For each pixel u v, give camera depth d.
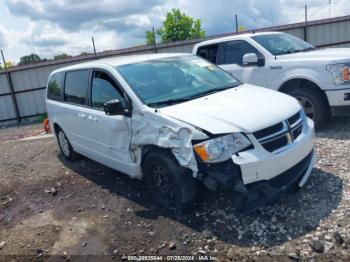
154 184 4.36
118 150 4.80
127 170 4.75
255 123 3.68
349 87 5.95
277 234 3.56
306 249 3.29
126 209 4.54
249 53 7.16
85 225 4.33
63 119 6.22
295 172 3.98
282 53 7.02
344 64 5.95
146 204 4.57
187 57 5.55
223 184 3.53
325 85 6.12
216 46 7.97
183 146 3.73
